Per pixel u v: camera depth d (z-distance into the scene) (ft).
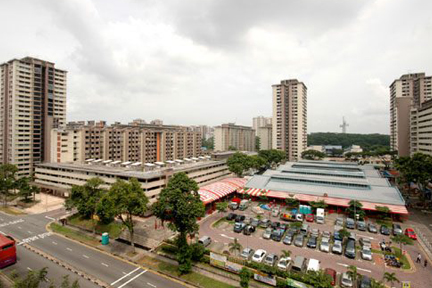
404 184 345.92
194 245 138.92
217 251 149.38
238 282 116.16
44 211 235.61
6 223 201.77
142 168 264.93
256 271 119.24
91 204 179.83
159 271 125.70
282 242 163.02
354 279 108.99
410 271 127.24
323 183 281.54
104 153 384.06
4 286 110.73
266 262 132.05
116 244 159.43
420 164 247.29
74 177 279.90
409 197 282.77
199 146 586.45
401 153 431.43
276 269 117.39
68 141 353.51
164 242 161.38
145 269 128.06
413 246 157.79
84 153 355.15
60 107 416.46
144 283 115.03
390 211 201.26
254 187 280.31
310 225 195.21
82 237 171.12
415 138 382.22
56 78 410.93
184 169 273.54
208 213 226.99
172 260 137.59
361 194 240.73
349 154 612.29
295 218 205.46
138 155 440.86
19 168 363.76
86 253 146.30
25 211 235.40
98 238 169.37
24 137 369.09
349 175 313.94
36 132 383.86
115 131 402.52
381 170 439.63
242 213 227.61
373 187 260.42
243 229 186.50
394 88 571.28
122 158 413.59
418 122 363.15
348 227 187.52
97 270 126.52
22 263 133.69
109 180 247.70
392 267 131.03
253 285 113.39
